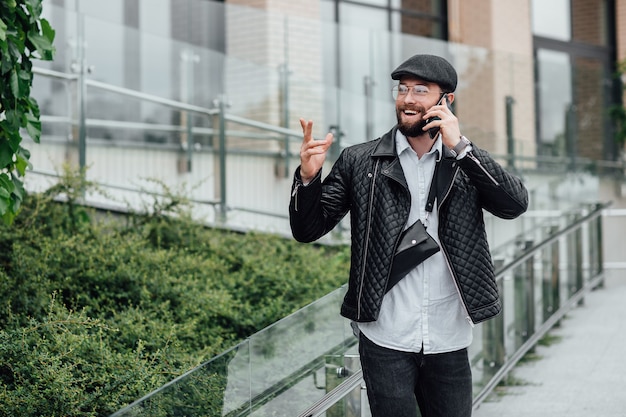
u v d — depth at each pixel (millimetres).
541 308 7633
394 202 3408
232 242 7137
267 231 7559
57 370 4199
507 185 3330
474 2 14672
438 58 3420
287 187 9031
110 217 6820
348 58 10477
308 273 6773
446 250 3365
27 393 4117
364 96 9797
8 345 4336
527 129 12867
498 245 7031
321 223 3492
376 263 3371
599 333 8141
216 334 5496
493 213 3449
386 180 3426
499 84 12500
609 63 17875
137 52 7867
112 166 7617
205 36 9477
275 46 9797
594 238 9953
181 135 8141
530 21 15820
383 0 13312
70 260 5695
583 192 10672
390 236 3369
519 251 6820
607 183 13906
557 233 8102
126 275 5594
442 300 3410
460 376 3469
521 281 6977
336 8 12609
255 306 6082
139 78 7879
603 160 13992
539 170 12305
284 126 9023
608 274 11172
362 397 4551
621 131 13922
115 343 4840
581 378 6668
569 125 13523
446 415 3490
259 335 3703
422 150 3449
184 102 8203
